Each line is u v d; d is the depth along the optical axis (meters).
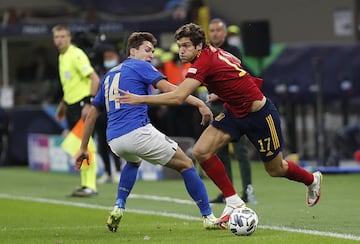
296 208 39.88
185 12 67.69
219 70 31.09
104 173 55.62
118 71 31.95
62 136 63.94
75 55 46.00
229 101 31.64
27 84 75.19
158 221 35.66
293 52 66.62
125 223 35.12
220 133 32.03
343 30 81.62
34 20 72.69
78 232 32.62
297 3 83.38
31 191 51.06
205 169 32.06
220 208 39.62
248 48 59.47
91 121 32.66
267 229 32.12
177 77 61.97
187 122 66.25
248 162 42.06
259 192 48.00
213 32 41.62
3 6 76.88
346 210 38.75
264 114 31.70
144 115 31.70
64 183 56.44
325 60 66.69
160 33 67.50
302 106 68.75
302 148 69.38
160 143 31.56
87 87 46.25
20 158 70.81
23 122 70.38
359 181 53.44
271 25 83.69
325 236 29.84
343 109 69.00
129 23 67.25
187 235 30.67
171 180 56.84
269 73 66.88
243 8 83.12
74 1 75.06
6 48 71.56
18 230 33.72
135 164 32.50
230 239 29.09
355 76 66.50
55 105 70.25
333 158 62.12
